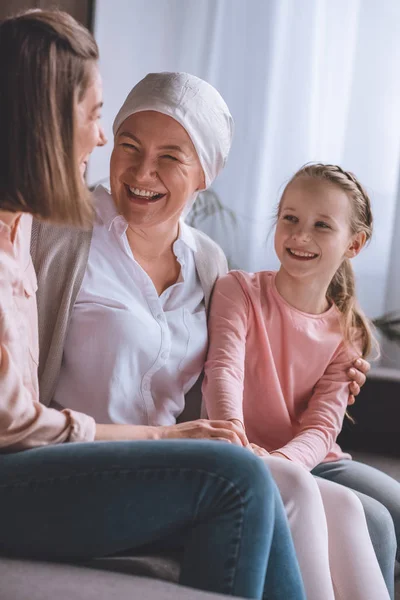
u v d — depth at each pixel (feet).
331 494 5.51
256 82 12.33
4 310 4.28
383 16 11.72
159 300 5.96
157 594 3.80
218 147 6.03
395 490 6.48
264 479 4.13
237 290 6.48
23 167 4.23
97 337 5.63
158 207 5.82
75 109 4.35
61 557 4.28
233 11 12.39
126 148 5.78
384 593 5.16
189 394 6.27
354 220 6.52
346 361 6.68
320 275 6.48
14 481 4.17
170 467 4.11
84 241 5.75
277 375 6.43
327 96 12.07
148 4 12.51
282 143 12.29
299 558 4.94
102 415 5.69
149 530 4.21
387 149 11.71
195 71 12.59
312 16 12.05
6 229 4.50
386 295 11.57
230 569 4.09
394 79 11.69
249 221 12.46
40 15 4.33
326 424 6.39
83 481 4.13
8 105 4.20
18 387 4.23
